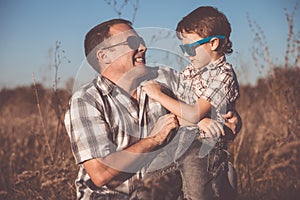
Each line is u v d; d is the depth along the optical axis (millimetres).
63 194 4328
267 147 5348
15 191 4531
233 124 3312
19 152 5664
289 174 4984
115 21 3037
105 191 2986
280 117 5594
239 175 4812
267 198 4711
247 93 6418
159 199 3006
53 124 5715
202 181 3049
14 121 6559
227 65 3379
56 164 4566
